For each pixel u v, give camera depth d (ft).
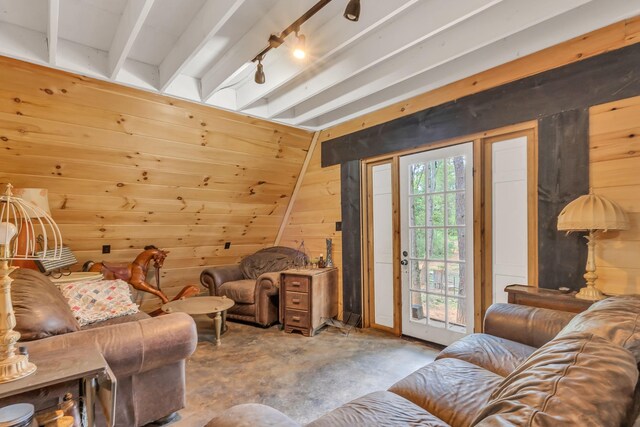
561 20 7.25
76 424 4.25
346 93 10.00
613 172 6.87
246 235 14.90
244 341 10.83
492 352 5.82
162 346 5.60
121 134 9.21
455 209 9.72
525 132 8.38
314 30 7.35
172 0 6.25
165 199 11.48
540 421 2.08
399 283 11.16
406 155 10.87
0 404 3.82
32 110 7.80
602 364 2.58
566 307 6.78
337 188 12.78
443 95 9.66
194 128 10.21
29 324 4.82
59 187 9.39
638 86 6.58
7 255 3.91
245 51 7.42
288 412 6.69
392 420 4.06
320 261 12.70
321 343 10.54
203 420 6.39
